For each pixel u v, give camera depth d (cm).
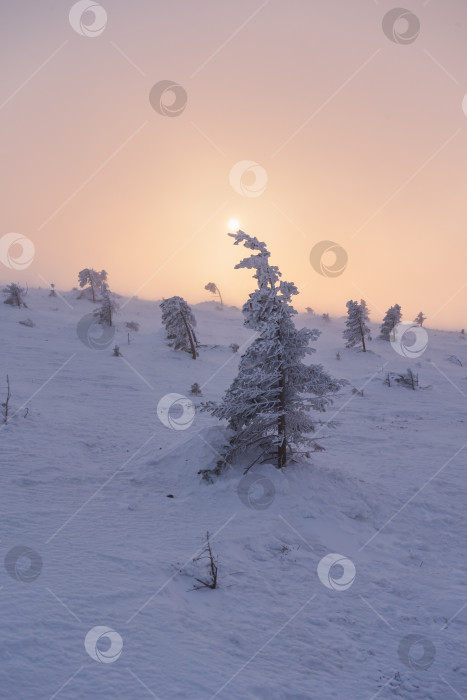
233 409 1299
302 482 1259
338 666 569
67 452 1456
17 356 3625
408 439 2153
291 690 495
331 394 1312
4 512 902
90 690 415
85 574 664
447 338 8506
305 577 820
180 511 1079
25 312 6488
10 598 548
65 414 1967
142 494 1180
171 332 4803
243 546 914
